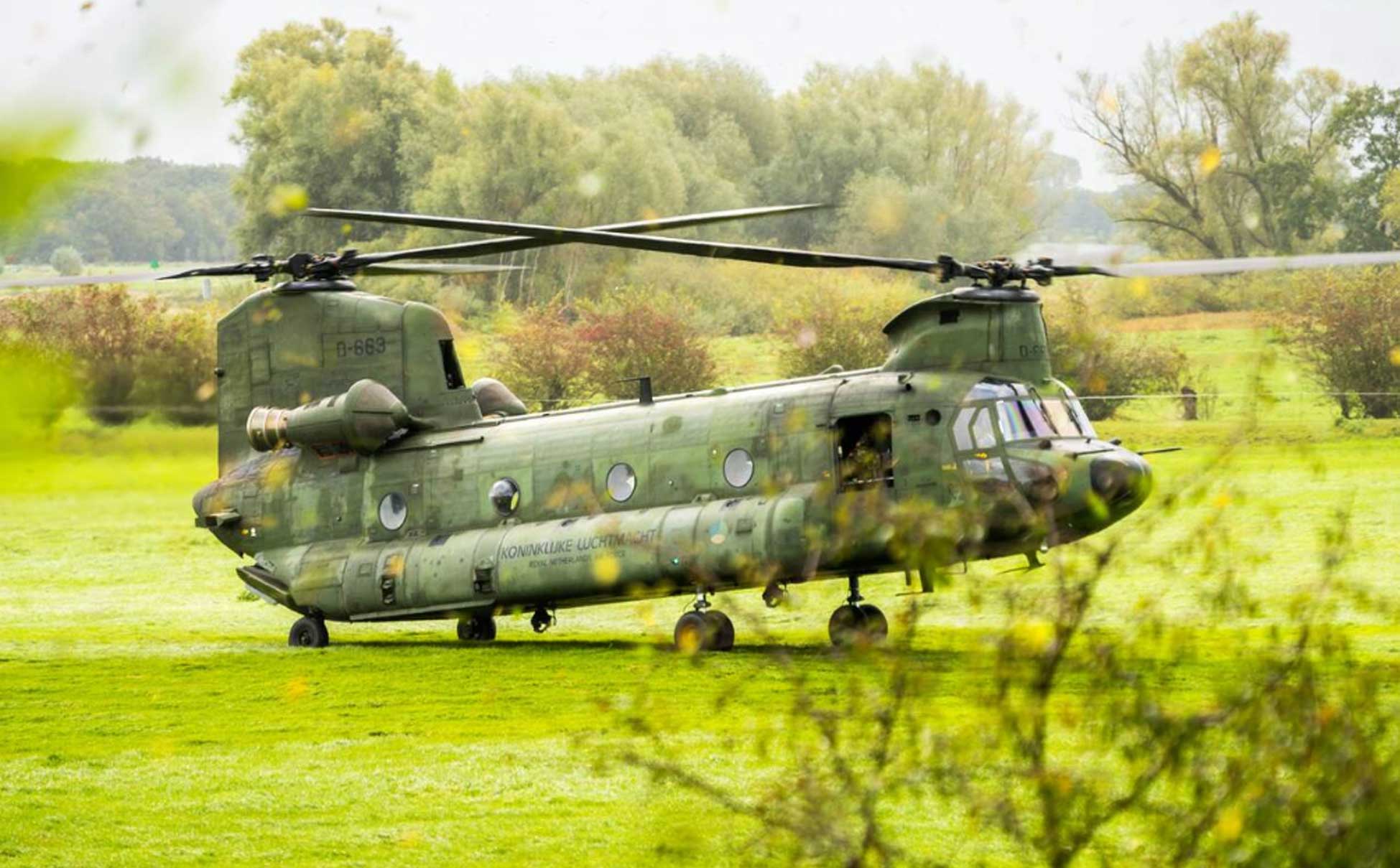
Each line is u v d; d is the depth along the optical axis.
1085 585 18.78
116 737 42.75
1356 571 62.97
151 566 91.00
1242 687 19.08
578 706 45.44
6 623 71.25
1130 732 19.64
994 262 54.53
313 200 193.62
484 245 57.41
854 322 145.62
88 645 63.28
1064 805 18.86
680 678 48.16
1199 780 18.86
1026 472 50.75
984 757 19.33
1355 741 18.48
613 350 151.38
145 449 92.50
